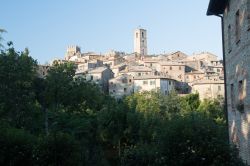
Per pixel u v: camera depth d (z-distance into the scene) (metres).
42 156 15.41
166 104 67.19
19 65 30.31
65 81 41.44
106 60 133.75
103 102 52.75
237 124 15.83
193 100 81.38
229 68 17.44
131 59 145.88
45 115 40.16
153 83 96.88
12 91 29.44
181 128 11.80
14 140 15.23
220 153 11.35
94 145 41.69
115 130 42.69
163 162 11.73
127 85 100.25
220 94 86.62
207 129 11.69
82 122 43.41
